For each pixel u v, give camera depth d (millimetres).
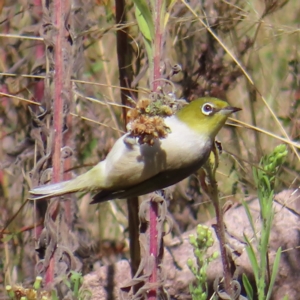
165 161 5422
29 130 8641
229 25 9000
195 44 8953
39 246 6625
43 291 5980
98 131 8680
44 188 5695
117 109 8828
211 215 9086
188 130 5441
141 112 5105
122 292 6766
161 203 6270
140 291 6223
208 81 9055
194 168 5480
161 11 5926
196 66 8992
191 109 5496
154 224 6270
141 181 5582
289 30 9102
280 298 7570
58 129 6523
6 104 8680
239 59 9203
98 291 7543
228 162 9180
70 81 6660
